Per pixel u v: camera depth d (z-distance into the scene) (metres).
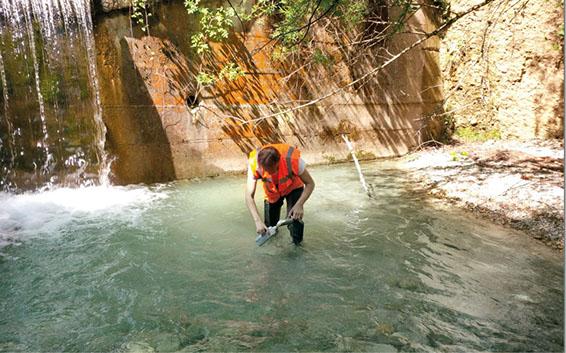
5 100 5.94
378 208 5.79
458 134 10.67
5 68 5.88
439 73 10.56
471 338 2.79
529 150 8.62
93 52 6.55
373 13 8.34
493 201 5.72
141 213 5.62
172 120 7.45
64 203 5.96
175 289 3.54
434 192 6.57
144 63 7.09
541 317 3.03
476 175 7.09
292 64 8.46
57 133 6.40
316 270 3.86
